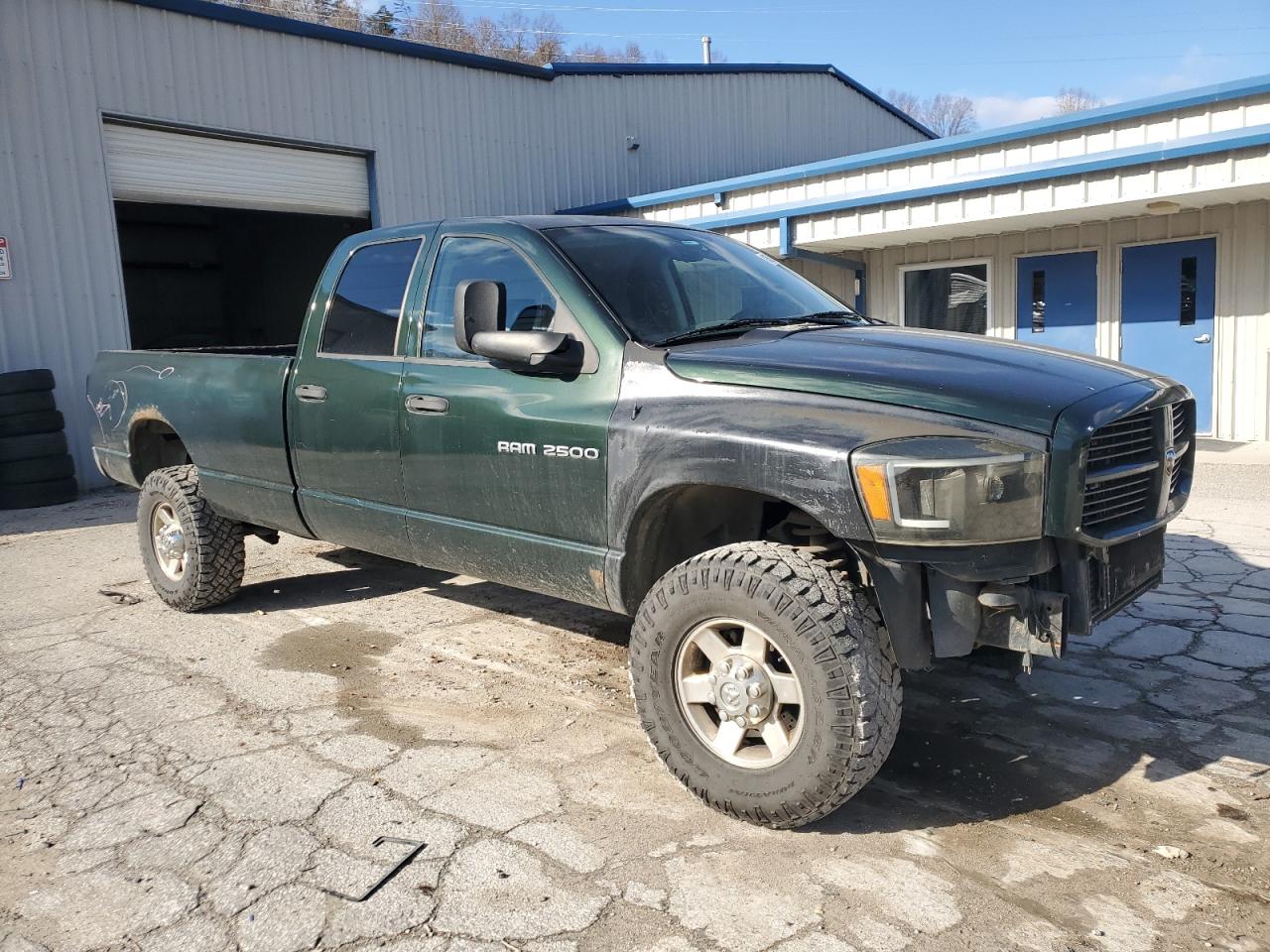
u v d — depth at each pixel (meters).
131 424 5.79
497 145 15.62
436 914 2.67
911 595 2.92
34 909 2.74
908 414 2.89
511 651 4.83
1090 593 2.99
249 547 7.29
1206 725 3.81
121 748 3.78
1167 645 4.66
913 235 12.33
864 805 3.25
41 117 10.69
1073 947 2.49
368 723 3.97
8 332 10.52
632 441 3.33
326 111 13.43
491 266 3.96
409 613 5.51
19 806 3.34
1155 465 3.22
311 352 4.66
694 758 3.18
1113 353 11.62
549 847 3.00
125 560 7.21
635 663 3.30
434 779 3.46
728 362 3.24
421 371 4.09
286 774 3.52
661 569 3.58
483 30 46.03
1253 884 2.76
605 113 17.33
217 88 12.26
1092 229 11.54
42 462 9.88
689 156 18.86
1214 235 10.72
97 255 11.19
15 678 4.60
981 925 2.58
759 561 3.01
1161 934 2.54
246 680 4.49
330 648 4.93
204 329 24.56
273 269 22.61
